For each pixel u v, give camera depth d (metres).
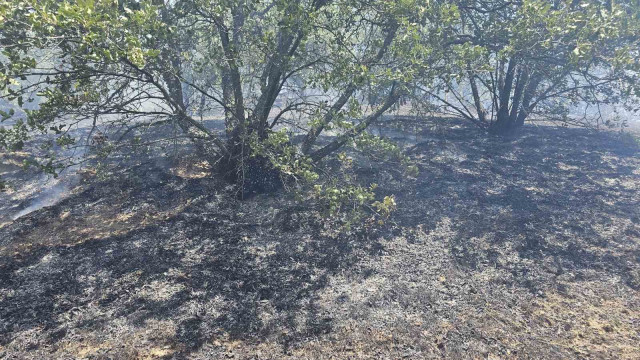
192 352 5.55
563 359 5.53
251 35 9.40
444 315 6.40
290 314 6.36
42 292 6.54
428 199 10.19
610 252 8.03
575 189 10.83
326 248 8.18
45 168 7.30
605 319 6.30
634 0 10.30
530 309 6.55
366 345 5.77
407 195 10.39
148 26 6.62
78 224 8.52
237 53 8.78
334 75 8.14
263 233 8.62
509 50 9.05
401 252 8.10
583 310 6.52
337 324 6.16
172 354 5.49
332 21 9.46
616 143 14.80
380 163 12.18
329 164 11.80
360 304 6.60
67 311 6.21
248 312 6.37
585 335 5.98
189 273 7.18
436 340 5.88
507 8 12.48
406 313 6.43
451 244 8.36
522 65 11.67
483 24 10.93
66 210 9.06
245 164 10.08
